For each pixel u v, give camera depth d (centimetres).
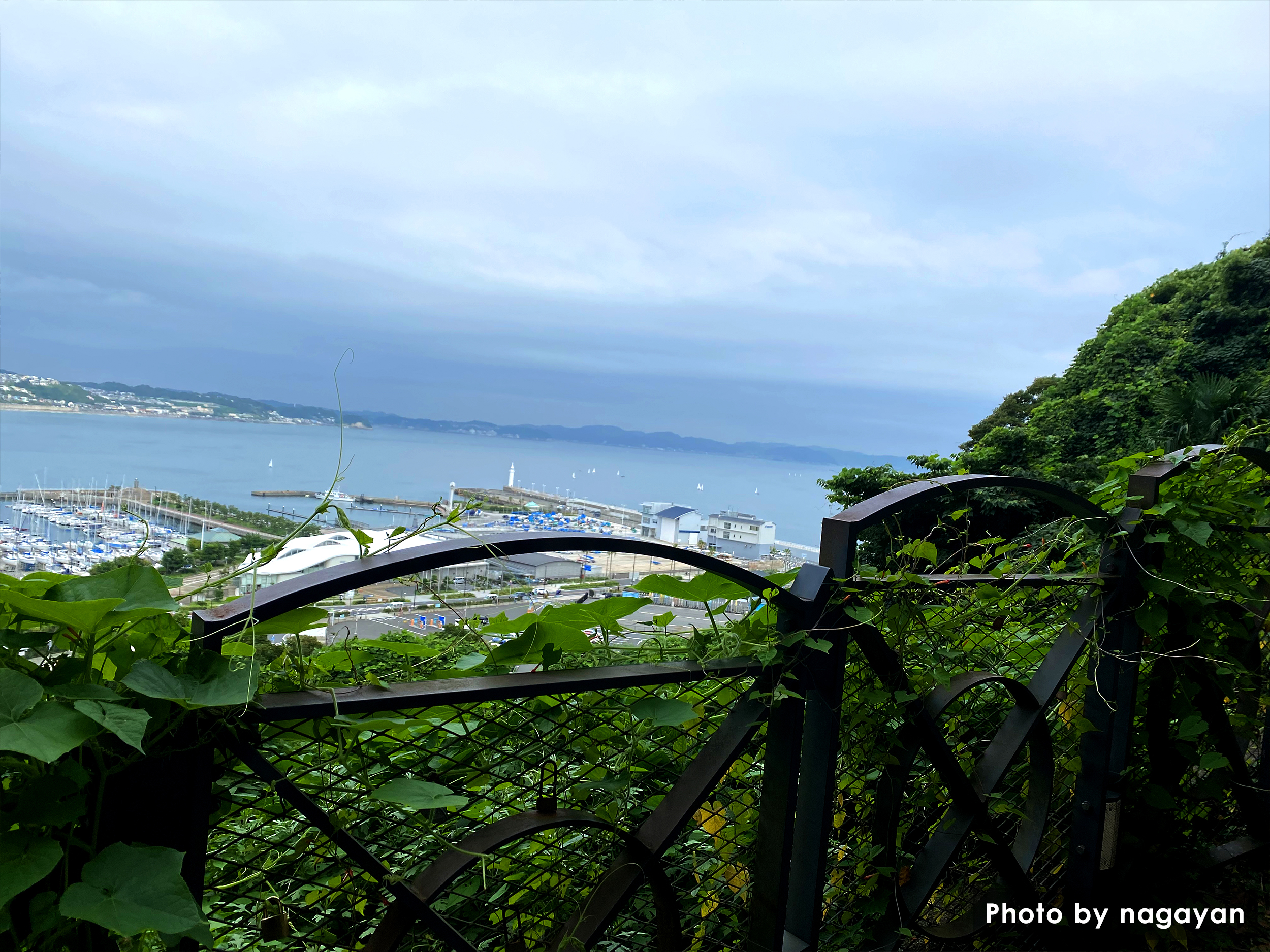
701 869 117
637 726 100
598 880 99
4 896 47
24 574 63
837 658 112
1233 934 182
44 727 49
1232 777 208
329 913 83
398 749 82
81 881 51
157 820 60
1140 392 2667
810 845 115
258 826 72
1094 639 164
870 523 114
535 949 100
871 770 130
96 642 60
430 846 87
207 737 61
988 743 161
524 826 86
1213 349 2634
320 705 67
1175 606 181
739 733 103
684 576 99
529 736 90
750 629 106
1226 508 173
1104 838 173
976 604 143
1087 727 167
